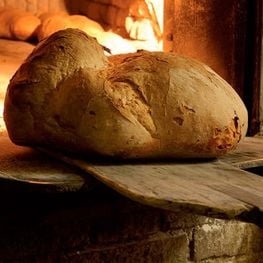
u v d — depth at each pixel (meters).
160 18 2.26
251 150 1.26
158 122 1.10
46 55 1.14
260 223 0.96
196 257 1.30
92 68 1.14
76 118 1.08
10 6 2.73
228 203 0.95
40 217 1.12
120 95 1.09
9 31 2.57
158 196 0.95
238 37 1.44
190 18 1.53
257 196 0.99
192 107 1.12
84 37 1.18
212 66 1.49
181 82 1.13
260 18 1.41
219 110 1.13
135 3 2.34
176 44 1.58
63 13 2.70
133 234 1.22
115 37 2.36
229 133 1.15
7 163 1.09
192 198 0.96
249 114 1.44
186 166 1.12
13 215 1.10
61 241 1.15
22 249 1.12
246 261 1.36
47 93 1.12
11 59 2.21
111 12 2.54
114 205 1.19
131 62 1.16
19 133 1.14
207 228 1.30
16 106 1.13
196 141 1.12
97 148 1.08
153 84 1.12
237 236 1.34
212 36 1.49
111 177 1.02
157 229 1.24
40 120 1.12
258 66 1.42
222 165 1.14
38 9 2.79
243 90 1.44
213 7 1.48
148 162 1.12
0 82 1.83
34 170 1.05
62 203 1.12
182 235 1.27
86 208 1.16
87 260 1.18
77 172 1.05
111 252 1.20
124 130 1.07
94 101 1.08
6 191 1.05
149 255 1.24
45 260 1.14
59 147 1.13
